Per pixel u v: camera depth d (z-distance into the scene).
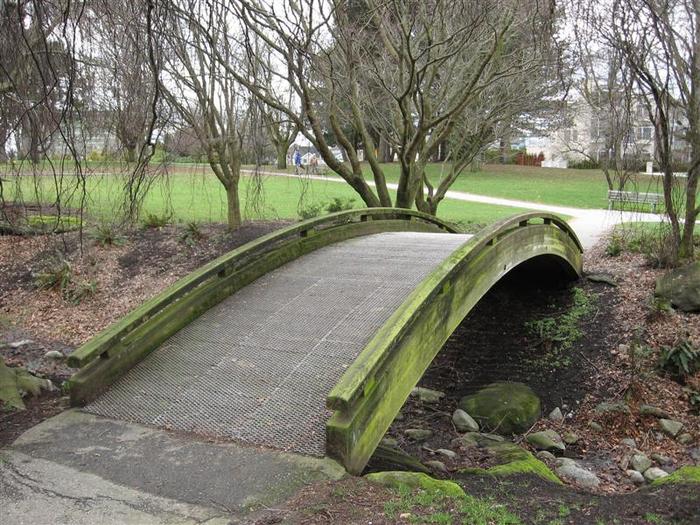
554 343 11.43
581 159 47.12
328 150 12.92
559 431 9.19
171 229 16.16
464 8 11.85
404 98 12.02
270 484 4.65
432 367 11.52
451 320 7.65
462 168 16.20
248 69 10.94
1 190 8.62
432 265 8.83
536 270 12.48
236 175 15.31
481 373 11.16
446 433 8.83
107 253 14.58
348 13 12.48
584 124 36.22
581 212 23.98
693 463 8.05
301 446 5.24
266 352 6.71
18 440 5.41
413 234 11.66
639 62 10.70
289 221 16.75
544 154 52.22
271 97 11.70
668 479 6.02
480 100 14.97
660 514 4.76
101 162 12.39
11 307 12.60
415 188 14.38
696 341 10.20
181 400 6.02
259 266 8.79
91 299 12.85
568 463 7.92
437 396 10.38
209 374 6.41
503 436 9.01
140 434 5.51
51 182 13.13
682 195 12.74
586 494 5.60
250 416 5.69
